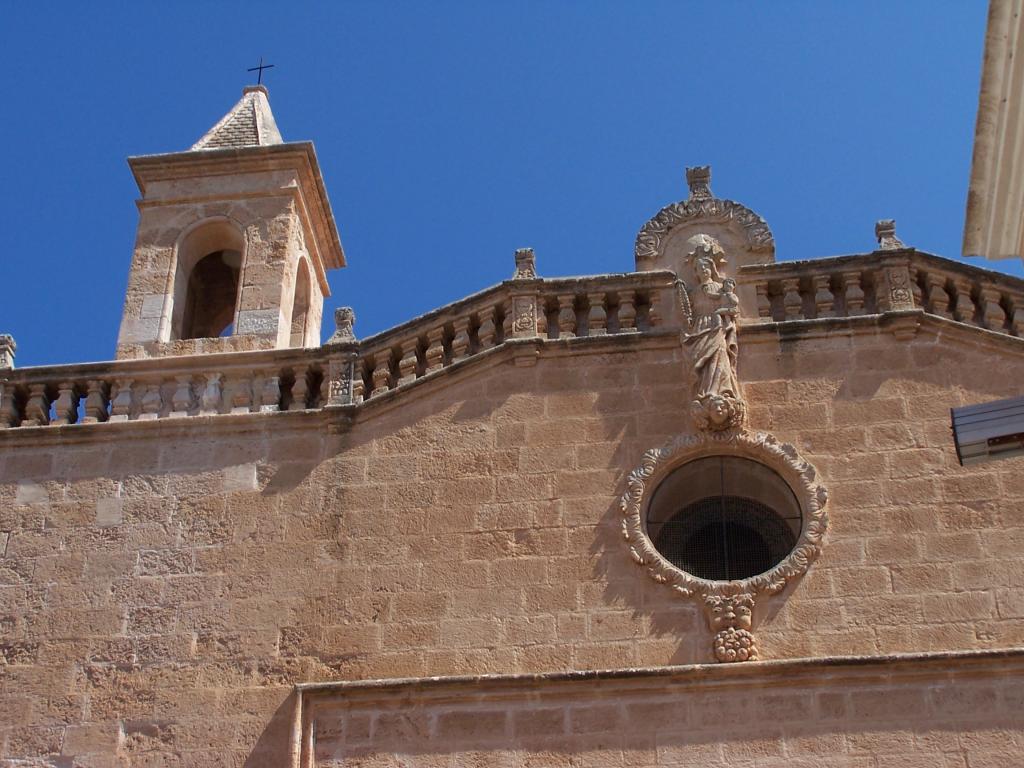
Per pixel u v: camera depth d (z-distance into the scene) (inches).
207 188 1020.5
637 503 796.6
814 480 791.1
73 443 868.6
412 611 783.1
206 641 788.6
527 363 855.1
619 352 852.0
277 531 821.2
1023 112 489.4
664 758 717.3
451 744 735.1
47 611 808.9
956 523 771.4
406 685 751.1
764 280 869.8
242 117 1087.0
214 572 811.4
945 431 802.2
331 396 868.6
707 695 730.8
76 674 786.2
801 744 712.4
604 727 729.6
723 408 809.5
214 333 1090.1
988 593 748.6
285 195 1011.9
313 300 1059.3
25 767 759.1
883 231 884.0
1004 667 719.7
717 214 903.7
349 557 806.5
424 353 888.3
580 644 760.3
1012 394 811.4
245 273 974.4
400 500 821.2
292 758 739.4
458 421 843.4
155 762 754.2
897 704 717.3
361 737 743.7
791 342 842.2
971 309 847.1
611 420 830.5
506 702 742.5
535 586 781.3
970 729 706.8
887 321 837.8
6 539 836.6
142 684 778.8
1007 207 518.3
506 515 807.1
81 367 900.0
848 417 813.9
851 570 764.0
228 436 860.0
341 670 771.4
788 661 730.2
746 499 816.9
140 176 1027.9
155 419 869.2
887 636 743.1
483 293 887.1
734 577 792.9
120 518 836.6
